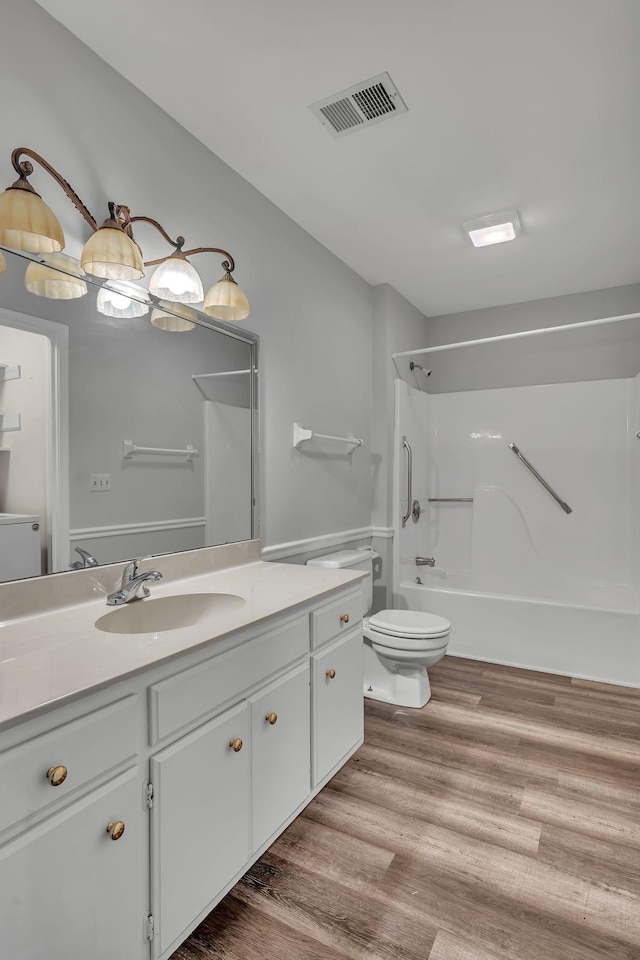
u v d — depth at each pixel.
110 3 1.46
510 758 2.14
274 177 2.30
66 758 0.96
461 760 2.13
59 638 1.27
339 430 3.07
